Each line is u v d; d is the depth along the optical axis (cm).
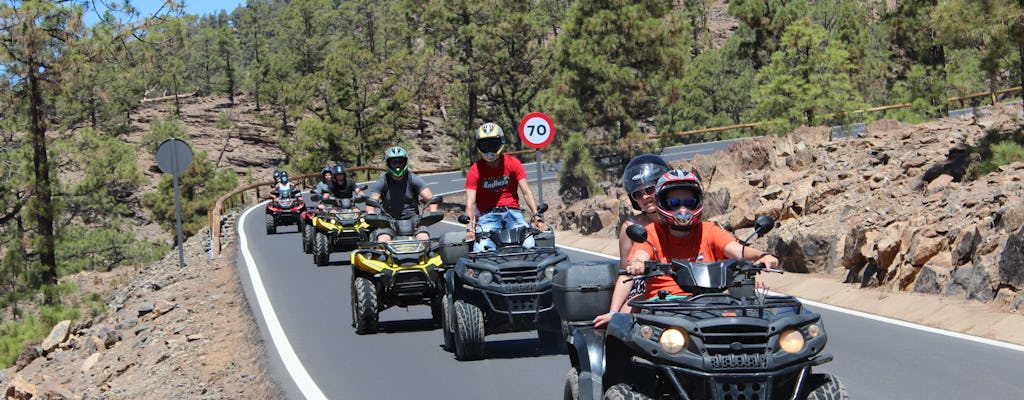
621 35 4409
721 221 2039
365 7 15100
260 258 2425
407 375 1060
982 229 1357
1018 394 877
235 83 16775
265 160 13812
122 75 3841
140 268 5331
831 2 5816
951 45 1812
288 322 1466
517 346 1206
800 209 1898
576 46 4456
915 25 4297
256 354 1256
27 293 3475
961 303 1277
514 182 1220
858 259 1519
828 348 1127
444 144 13162
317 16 13675
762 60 5197
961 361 1027
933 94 3675
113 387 1395
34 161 3931
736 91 8669
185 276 2339
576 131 4622
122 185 4966
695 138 7244
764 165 2312
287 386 1040
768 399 561
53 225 4344
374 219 1380
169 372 1320
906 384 934
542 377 1014
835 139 2473
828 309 1422
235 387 1124
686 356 569
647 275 625
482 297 1120
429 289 1312
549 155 4641
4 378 1862
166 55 3966
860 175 1969
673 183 637
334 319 1477
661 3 4569
